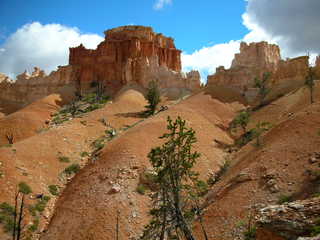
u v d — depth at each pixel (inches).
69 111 3368.6
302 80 2915.8
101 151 1831.9
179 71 4490.7
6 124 2733.8
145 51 4345.5
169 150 837.8
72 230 1232.8
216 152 1908.2
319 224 730.8
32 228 1266.0
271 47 3644.2
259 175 1296.8
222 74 3533.5
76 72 4483.3
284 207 828.6
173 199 868.0
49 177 1638.8
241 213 1104.8
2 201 1311.5
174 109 2549.2
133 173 1526.8
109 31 4724.4
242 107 2952.8
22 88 4495.6
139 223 1251.8
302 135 1450.5
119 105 3083.2
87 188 1477.6
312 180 1111.6
